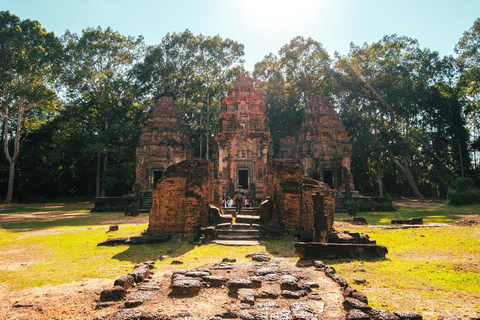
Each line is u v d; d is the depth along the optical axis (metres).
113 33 45.47
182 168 13.44
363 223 17.62
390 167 50.50
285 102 50.22
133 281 6.70
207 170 14.11
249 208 18.12
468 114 46.72
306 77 48.47
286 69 50.94
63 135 41.00
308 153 33.75
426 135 43.16
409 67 43.94
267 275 7.07
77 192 52.78
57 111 46.69
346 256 9.01
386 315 4.88
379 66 43.03
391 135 43.31
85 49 44.19
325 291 6.21
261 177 32.00
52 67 39.91
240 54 48.84
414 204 34.72
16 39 38.38
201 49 47.44
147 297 5.82
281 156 41.41
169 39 50.31
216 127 44.84
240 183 32.38
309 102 37.12
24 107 41.62
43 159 47.38
